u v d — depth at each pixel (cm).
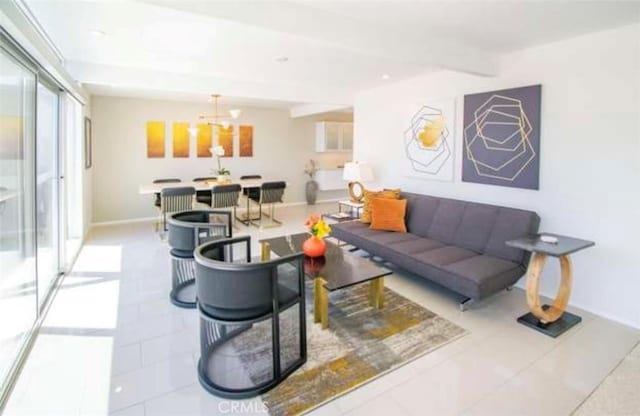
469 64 334
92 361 236
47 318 292
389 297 340
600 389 212
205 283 207
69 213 479
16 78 242
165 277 385
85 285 361
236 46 332
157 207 647
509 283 311
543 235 296
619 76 280
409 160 484
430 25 278
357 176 511
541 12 252
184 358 241
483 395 207
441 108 431
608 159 290
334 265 309
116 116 650
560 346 257
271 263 206
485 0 233
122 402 200
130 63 393
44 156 330
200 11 207
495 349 254
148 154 683
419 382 219
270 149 827
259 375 222
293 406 198
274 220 702
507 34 298
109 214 659
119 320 291
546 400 203
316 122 888
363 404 200
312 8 245
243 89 506
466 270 303
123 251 480
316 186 898
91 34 298
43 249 325
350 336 270
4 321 221
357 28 266
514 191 360
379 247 384
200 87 475
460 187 416
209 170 751
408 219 443
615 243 290
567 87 312
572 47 306
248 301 204
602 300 301
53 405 196
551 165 327
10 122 233
